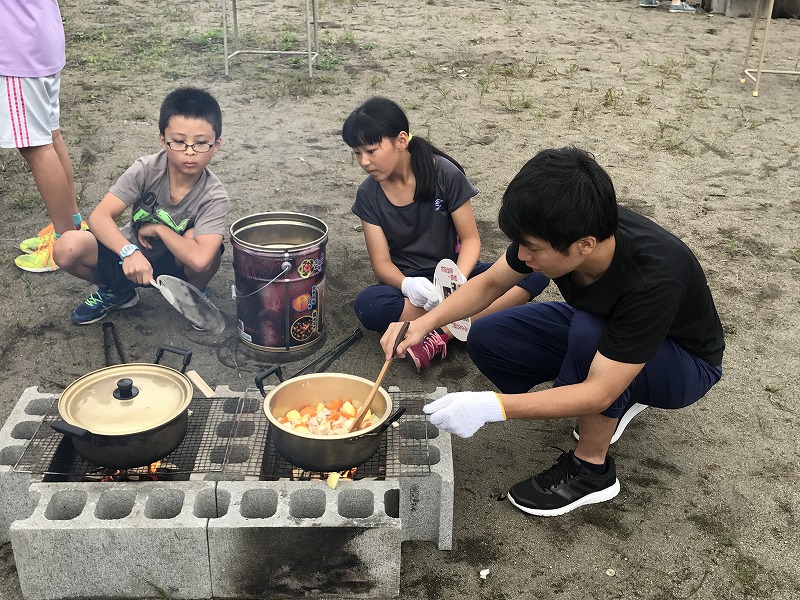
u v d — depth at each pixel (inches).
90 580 94.7
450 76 309.4
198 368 137.3
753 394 135.9
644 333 94.8
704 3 432.1
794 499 113.4
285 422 103.3
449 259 141.9
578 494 110.4
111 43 339.9
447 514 101.9
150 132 245.6
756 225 196.2
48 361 139.6
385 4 427.2
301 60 319.9
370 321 142.6
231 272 170.2
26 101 152.9
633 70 322.3
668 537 107.0
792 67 329.4
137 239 147.3
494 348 117.8
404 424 108.3
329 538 93.5
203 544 93.3
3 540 104.7
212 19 384.8
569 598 98.1
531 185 86.7
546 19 404.2
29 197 202.2
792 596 98.4
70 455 104.1
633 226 98.2
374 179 140.7
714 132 257.6
